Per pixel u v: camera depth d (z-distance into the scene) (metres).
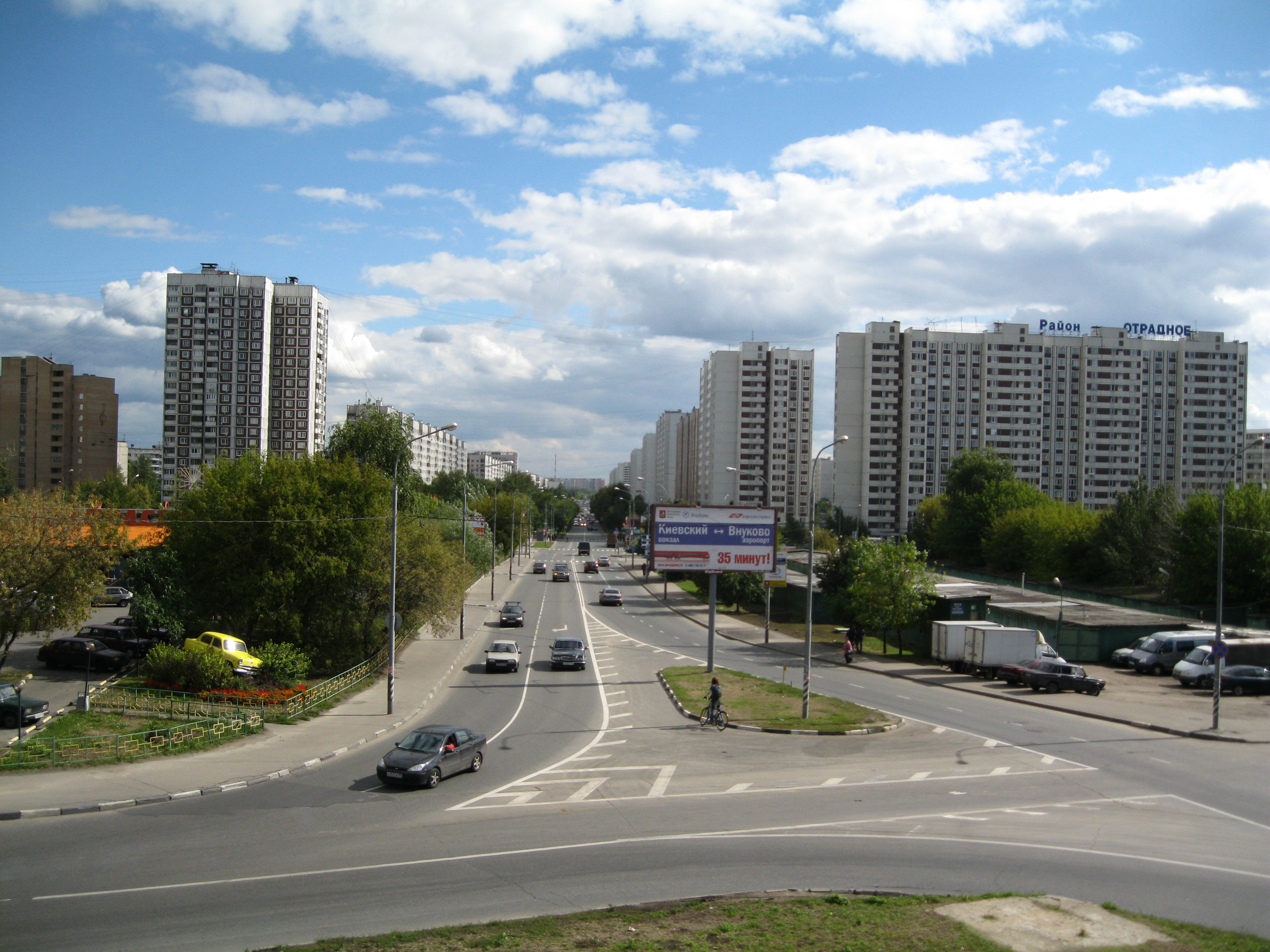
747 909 13.18
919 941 11.86
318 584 39.12
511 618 60.75
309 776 22.59
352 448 59.03
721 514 42.50
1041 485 135.38
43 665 37.09
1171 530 69.25
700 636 59.72
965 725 30.66
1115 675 44.78
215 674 31.47
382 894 14.02
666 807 19.77
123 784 20.86
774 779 22.69
